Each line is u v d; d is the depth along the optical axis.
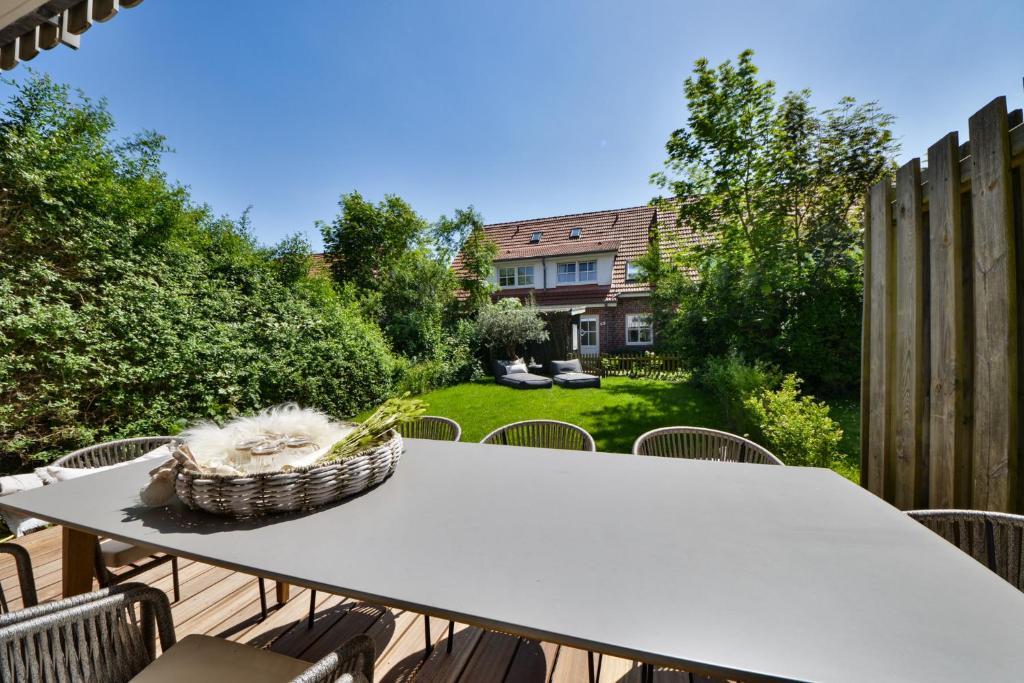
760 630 0.61
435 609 0.67
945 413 1.65
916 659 0.55
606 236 15.03
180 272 4.95
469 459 1.50
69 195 3.97
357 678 0.74
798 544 0.88
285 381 5.44
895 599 0.69
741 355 7.25
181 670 0.97
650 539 0.90
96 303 4.02
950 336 1.62
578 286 14.95
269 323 5.60
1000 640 0.59
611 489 1.20
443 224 11.76
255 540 0.92
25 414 3.29
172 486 1.12
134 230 4.48
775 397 4.11
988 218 1.43
